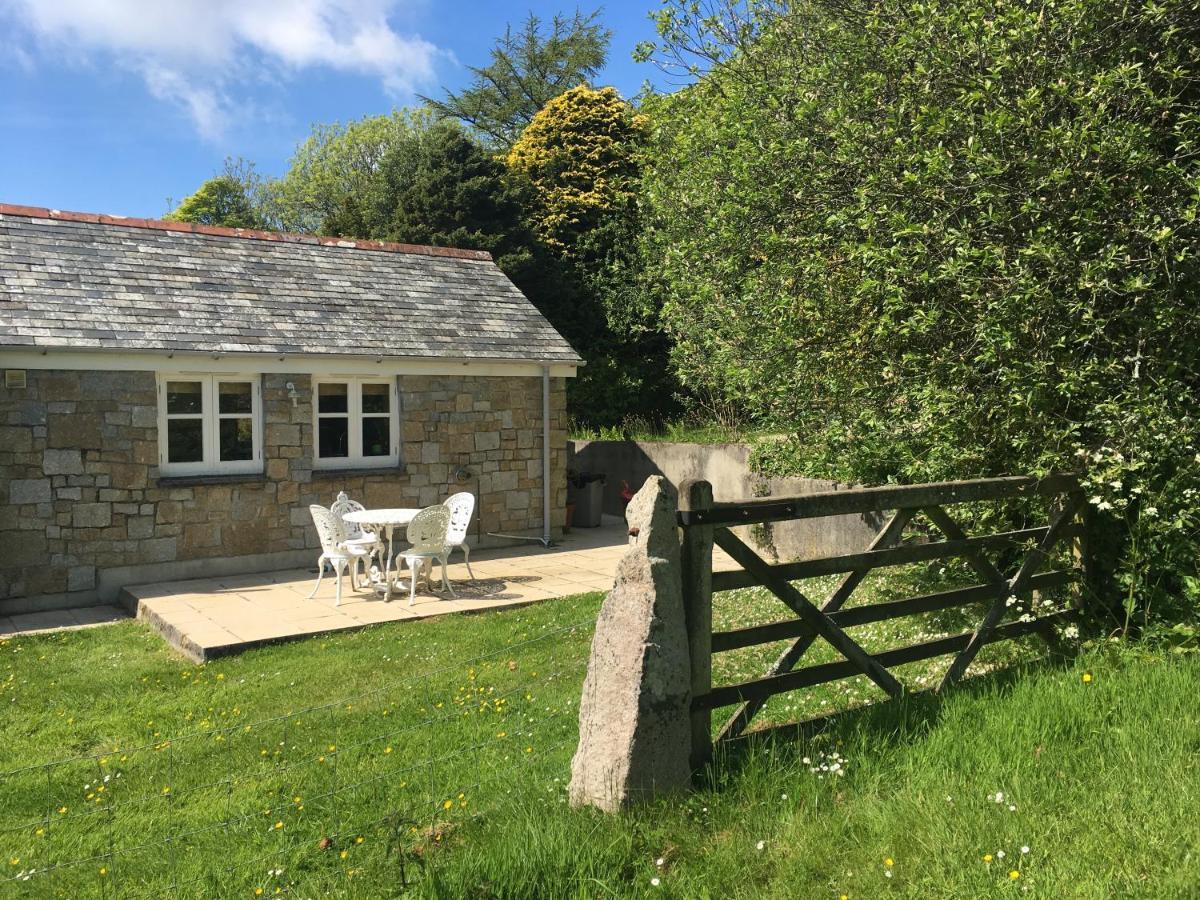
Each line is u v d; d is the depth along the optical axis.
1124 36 5.91
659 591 3.71
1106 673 4.86
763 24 9.57
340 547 9.75
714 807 3.63
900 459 7.08
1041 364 5.41
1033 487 5.40
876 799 3.58
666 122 13.41
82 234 11.52
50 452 10.05
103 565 10.42
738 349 9.35
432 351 12.52
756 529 11.58
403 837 3.93
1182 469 5.23
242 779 5.04
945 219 6.15
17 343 9.60
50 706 6.70
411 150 26.88
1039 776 3.66
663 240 13.93
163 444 10.87
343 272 13.28
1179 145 5.58
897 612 4.81
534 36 36.16
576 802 3.80
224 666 7.55
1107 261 5.21
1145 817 3.28
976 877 3.00
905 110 6.87
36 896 3.88
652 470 16.27
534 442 13.79
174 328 10.80
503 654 7.27
